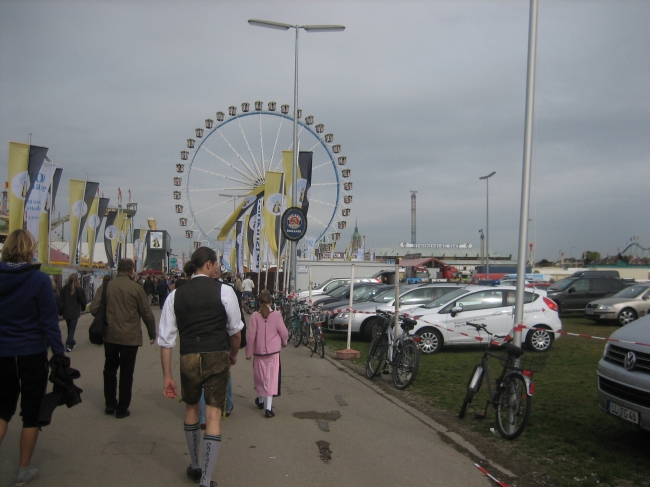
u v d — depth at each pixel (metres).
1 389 4.62
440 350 13.78
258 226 29.22
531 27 8.00
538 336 13.32
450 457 5.70
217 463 5.38
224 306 4.76
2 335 4.57
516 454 5.82
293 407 7.85
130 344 7.02
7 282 4.55
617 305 19.33
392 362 9.47
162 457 5.51
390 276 35.38
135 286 7.12
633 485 4.99
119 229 34.94
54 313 4.76
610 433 6.59
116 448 5.77
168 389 4.84
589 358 12.40
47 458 5.43
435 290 15.96
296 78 22.98
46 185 19.67
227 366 4.72
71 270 22.80
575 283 23.67
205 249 5.04
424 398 8.50
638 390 5.56
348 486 4.84
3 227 34.75
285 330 7.46
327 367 11.53
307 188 22.81
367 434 6.49
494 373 10.25
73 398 4.95
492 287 13.70
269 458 5.55
